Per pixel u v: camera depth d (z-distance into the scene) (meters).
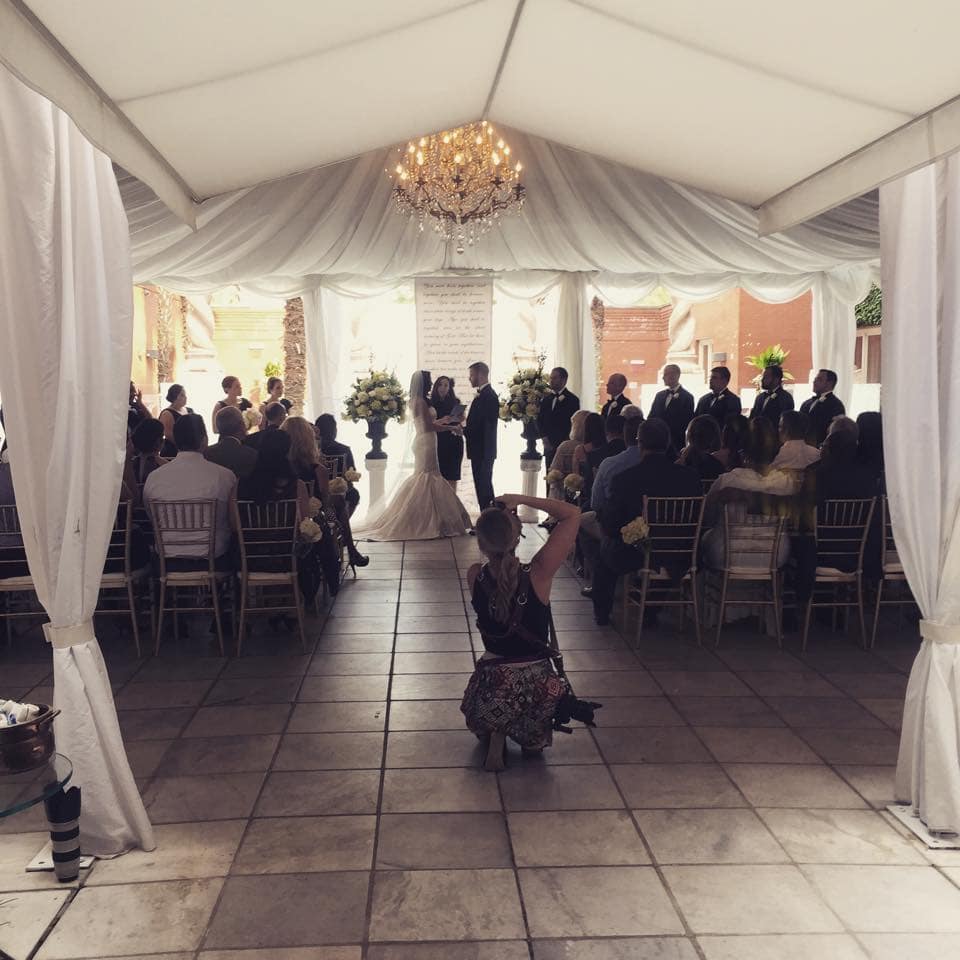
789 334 20.30
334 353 11.25
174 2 3.21
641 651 6.25
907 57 3.58
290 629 6.77
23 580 6.07
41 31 3.10
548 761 4.54
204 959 3.05
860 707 5.23
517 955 3.06
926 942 3.12
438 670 5.85
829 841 3.79
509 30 4.96
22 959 3.06
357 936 3.16
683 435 10.25
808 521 6.16
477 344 11.21
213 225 9.10
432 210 9.12
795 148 4.95
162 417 9.27
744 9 3.67
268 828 3.90
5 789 3.03
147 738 4.83
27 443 3.47
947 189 3.83
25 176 3.30
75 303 3.57
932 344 3.82
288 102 4.91
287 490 6.25
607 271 11.34
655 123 5.48
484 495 10.23
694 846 3.75
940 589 3.84
